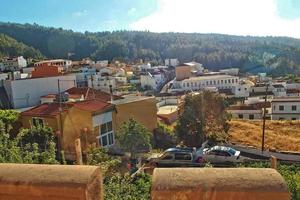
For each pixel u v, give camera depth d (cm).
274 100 5816
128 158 2486
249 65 16825
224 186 238
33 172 275
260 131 3919
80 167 274
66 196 260
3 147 740
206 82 10494
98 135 2875
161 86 11612
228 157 2617
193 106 3347
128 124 2764
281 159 2864
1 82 4728
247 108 5916
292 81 9994
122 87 10044
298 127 4138
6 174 277
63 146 2830
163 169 255
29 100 4666
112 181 934
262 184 237
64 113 2842
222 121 3412
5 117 3025
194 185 240
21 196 270
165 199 240
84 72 10500
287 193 233
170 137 3447
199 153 2673
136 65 14562
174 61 15575
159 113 5003
